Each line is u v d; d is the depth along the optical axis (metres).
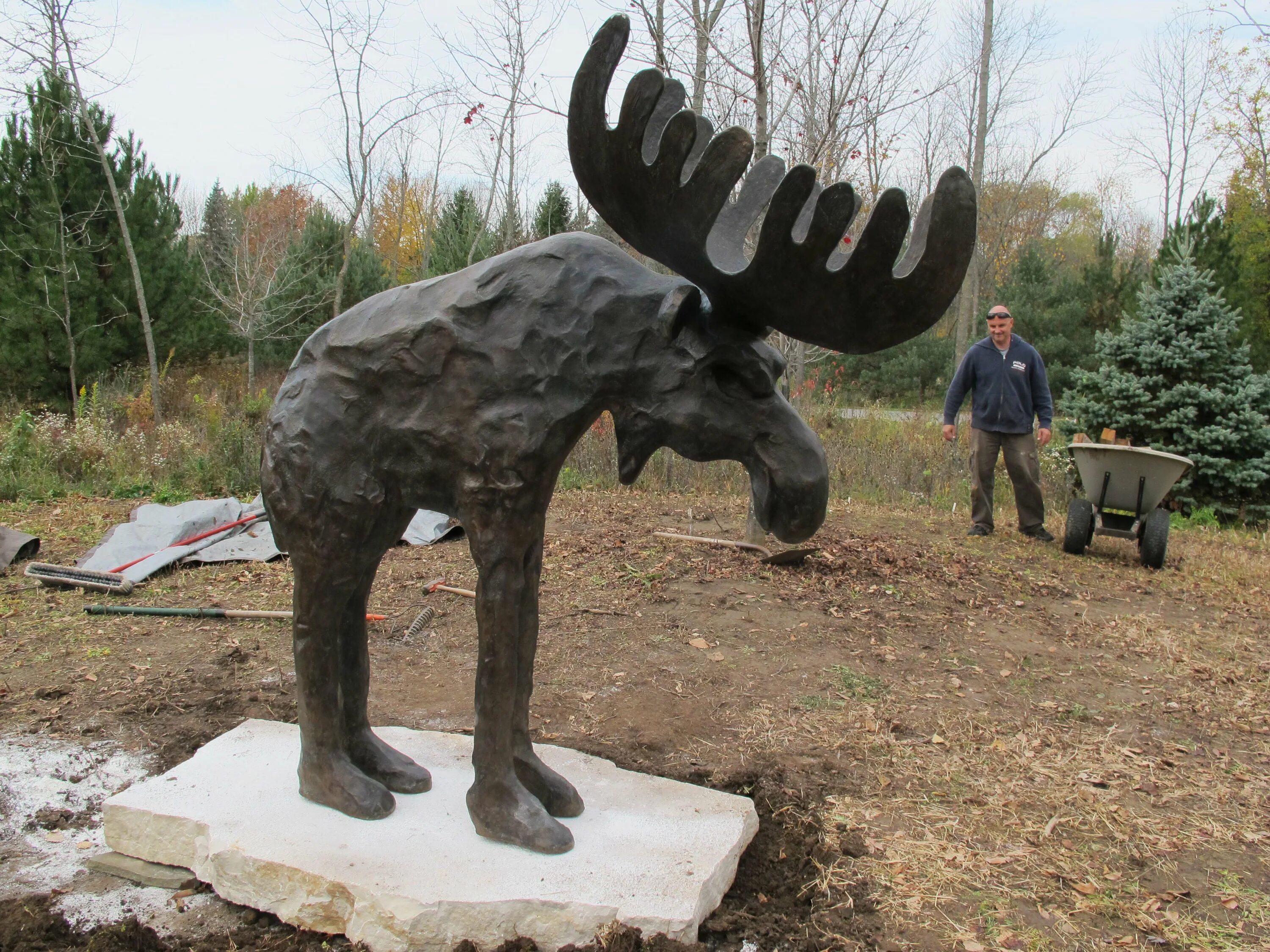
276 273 17.62
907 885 2.69
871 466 10.30
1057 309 21.20
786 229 1.88
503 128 12.12
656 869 2.40
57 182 12.84
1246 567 7.28
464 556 6.67
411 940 2.22
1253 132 20.47
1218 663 4.89
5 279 12.40
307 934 2.34
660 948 2.18
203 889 2.55
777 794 3.21
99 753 3.51
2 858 2.77
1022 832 3.04
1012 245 29.73
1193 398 9.88
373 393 2.38
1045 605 5.93
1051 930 2.51
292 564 2.54
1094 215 39.75
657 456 9.57
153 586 5.82
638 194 2.04
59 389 13.12
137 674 4.32
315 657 2.56
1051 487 9.92
